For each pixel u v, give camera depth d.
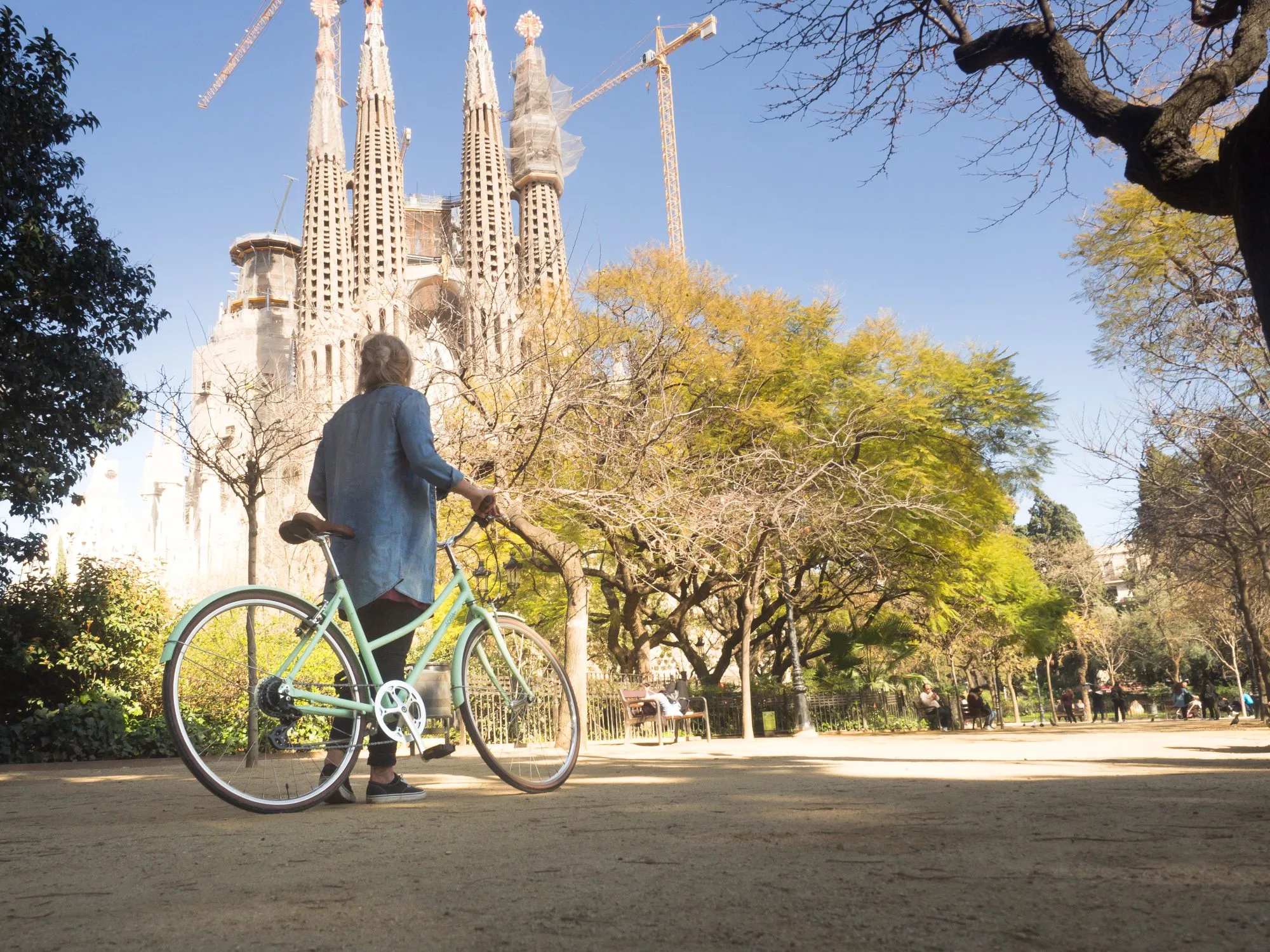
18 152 12.93
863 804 3.14
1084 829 2.30
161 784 6.58
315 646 3.77
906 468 20.42
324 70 116.06
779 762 7.70
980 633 30.86
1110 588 58.38
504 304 11.80
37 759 13.09
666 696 17.31
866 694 27.16
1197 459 16.70
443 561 11.31
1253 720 31.59
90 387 13.41
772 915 1.43
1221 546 17.58
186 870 2.04
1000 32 6.32
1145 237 14.98
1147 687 57.09
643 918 1.44
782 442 18.81
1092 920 1.34
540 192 105.62
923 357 22.03
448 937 1.35
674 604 27.50
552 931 1.37
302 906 1.59
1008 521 26.36
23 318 13.16
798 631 28.42
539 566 12.34
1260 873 1.64
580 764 8.26
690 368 16.25
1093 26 7.31
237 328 95.31
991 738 16.92
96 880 1.94
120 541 88.12
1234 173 4.56
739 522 12.60
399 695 3.93
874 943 1.26
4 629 14.05
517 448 11.02
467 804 3.58
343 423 4.20
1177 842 2.03
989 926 1.32
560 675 4.64
